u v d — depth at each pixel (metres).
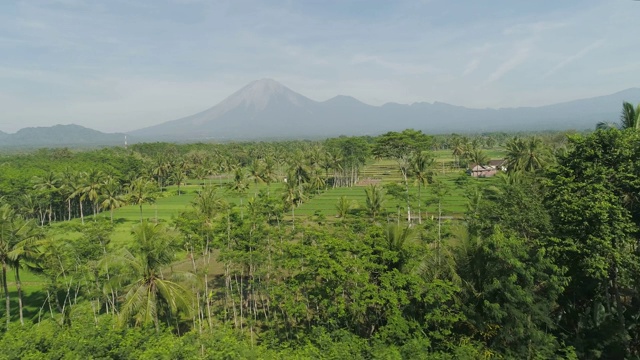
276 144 186.62
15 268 30.81
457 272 23.97
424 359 19.36
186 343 21.50
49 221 80.94
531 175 39.25
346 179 108.69
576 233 20.75
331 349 20.36
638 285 20.94
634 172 20.59
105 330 22.16
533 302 20.28
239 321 31.48
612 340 21.14
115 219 74.81
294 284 25.25
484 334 21.61
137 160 118.00
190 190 116.69
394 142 76.81
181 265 44.53
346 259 23.19
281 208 40.81
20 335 20.89
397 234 24.69
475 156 102.50
